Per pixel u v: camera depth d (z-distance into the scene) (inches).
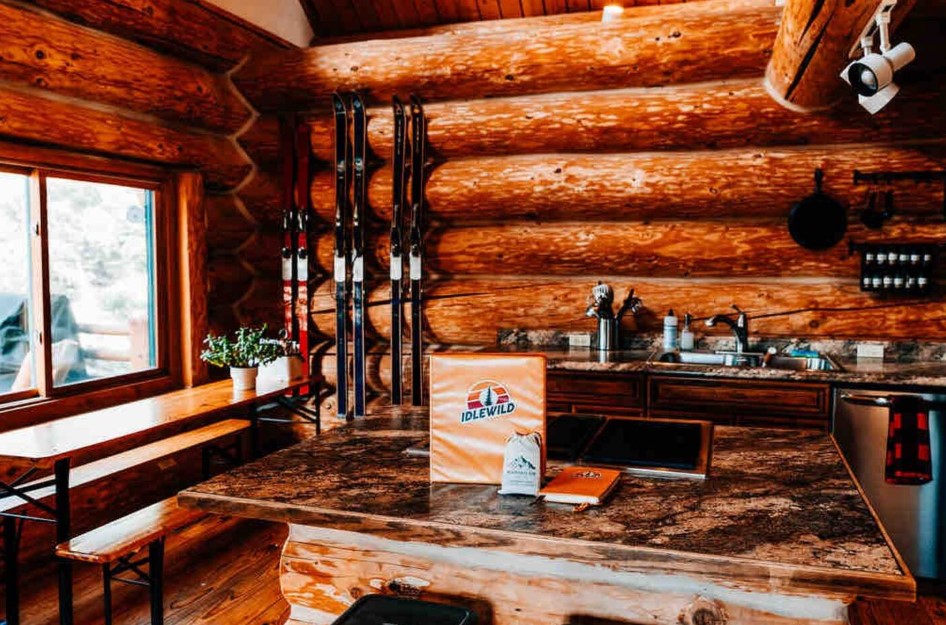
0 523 123.3
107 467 137.3
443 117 185.0
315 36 216.5
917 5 147.8
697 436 89.0
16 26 135.7
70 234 157.5
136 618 120.6
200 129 189.0
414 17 209.0
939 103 153.0
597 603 67.2
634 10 193.2
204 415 139.4
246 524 165.6
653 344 182.4
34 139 142.2
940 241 159.0
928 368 150.0
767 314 173.0
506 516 64.9
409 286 196.5
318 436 94.4
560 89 179.3
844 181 161.8
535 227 188.1
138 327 176.9
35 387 149.2
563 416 99.3
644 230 178.7
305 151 198.1
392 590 74.4
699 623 63.3
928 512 136.7
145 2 161.0
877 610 127.5
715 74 166.1
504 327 192.2
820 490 71.5
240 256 205.2
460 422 75.0
